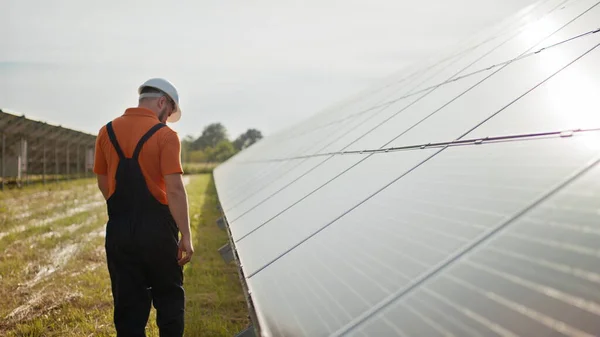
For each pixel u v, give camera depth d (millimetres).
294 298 2557
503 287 1606
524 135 2770
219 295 6172
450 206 2412
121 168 3264
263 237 4305
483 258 1819
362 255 2533
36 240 9836
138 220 3230
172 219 3424
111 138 3322
